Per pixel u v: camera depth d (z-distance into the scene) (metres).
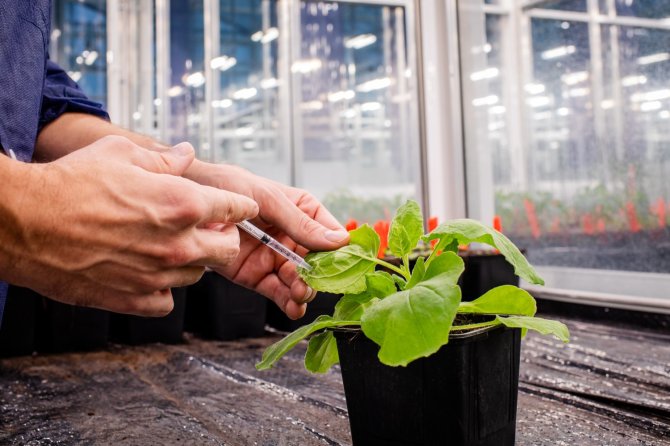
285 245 0.61
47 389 0.83
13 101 0.61
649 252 1.27
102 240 0.47
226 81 3.77
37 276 0.48
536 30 1.60
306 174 3.88
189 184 0.49
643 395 0.72
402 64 3.67
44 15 0.66
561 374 0.80
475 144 1.57
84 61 2.41
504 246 0.52
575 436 0.62
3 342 1.07
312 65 3.83
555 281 1.34
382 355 0.48
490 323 0.52
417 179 1.65
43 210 0.46
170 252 0.49
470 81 1.56
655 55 1.28
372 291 0.56
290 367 0.89
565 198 1.48
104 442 0.64
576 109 1.48
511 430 0.56
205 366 0.92
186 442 0.63
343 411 0.70
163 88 2.34
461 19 1.55
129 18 2.02
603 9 1.41
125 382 0.85
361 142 4.05
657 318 1.06
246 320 1.19
